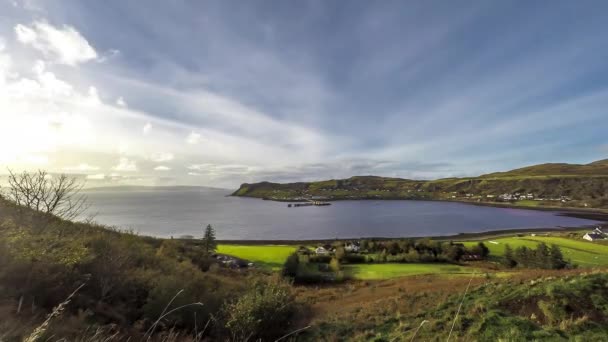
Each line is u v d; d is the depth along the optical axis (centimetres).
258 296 1326
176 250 3403
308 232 10519
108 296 1014
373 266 4847
